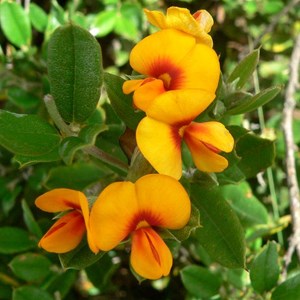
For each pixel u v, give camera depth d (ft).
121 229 0.26
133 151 0.31
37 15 0.46
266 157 0.35
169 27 0.28
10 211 0.47
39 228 0.40
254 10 0.53
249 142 0.35
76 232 0.27
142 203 0.26
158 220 0.27
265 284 0.35
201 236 0.33
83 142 0.27
